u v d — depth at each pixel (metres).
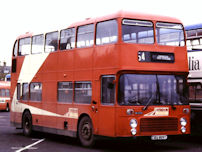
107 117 13.55
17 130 22.09
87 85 14.82
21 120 19.59
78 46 15.56
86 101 14.84
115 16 13.62
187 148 14.50
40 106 17.98
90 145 14.56
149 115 13.36
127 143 16.27
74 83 15.63
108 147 14.81
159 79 13.71
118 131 13.12
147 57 13.59
